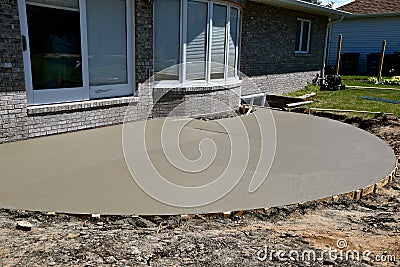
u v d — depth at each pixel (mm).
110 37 6238
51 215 3039
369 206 3631
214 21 7656
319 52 14148
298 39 12930
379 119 7797
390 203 3734
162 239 2648
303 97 10453
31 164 4238
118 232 2760
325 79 13852
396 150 5723
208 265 2260
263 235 2789
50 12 5301
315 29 13477
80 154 4672
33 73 5246
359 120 7906
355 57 20297
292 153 5109
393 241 2723
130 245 2502
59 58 5539
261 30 10406
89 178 3900
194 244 2562
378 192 4023
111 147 5023
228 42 8148
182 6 6996
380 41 20719
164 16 6910
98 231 2771
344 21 21688
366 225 3064
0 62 4738
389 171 4473
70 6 5547
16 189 3543
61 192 3518
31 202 3281
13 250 2352
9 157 4457
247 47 9969
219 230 2896
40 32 5227
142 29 6566
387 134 6707
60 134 5594
